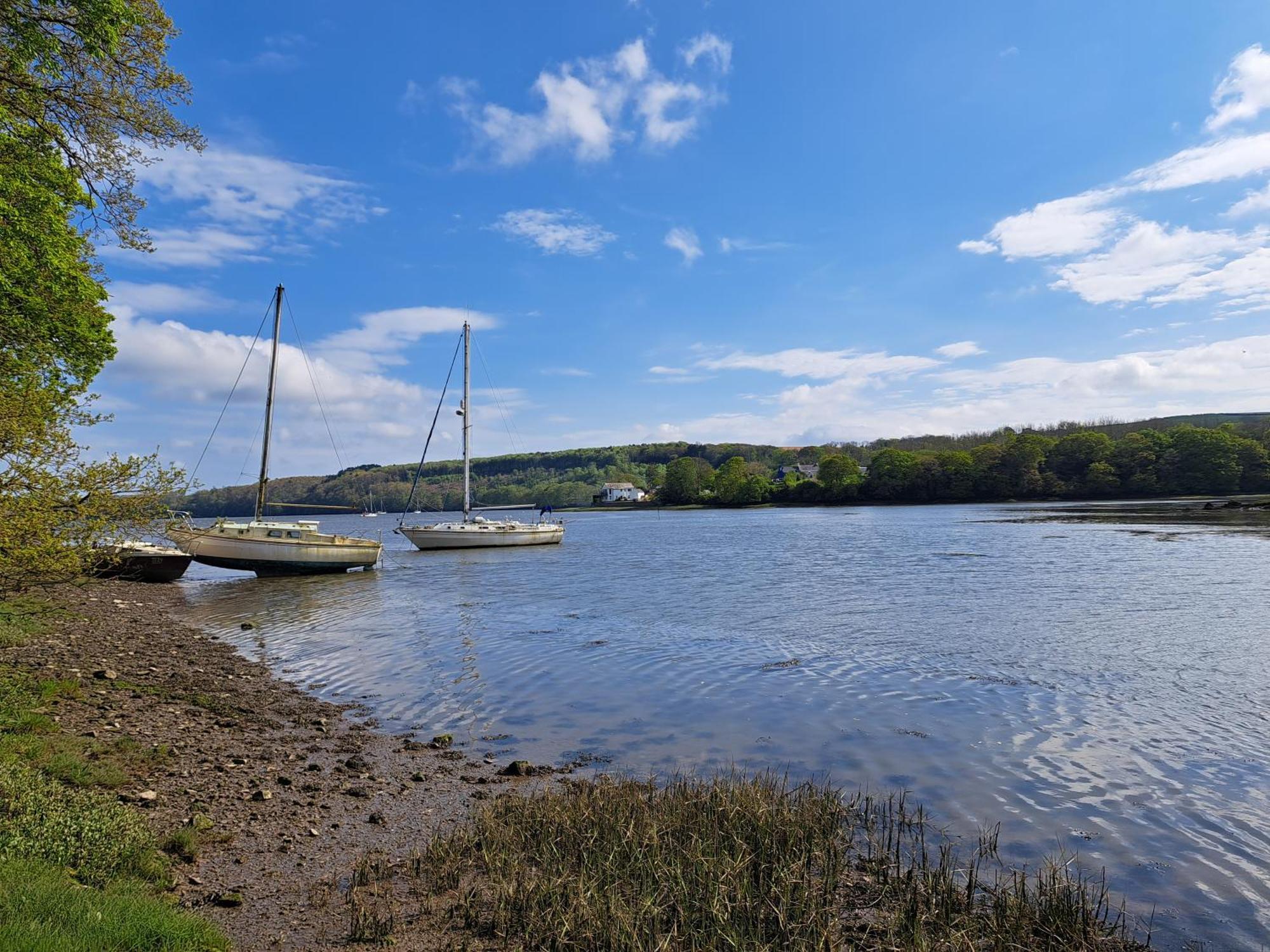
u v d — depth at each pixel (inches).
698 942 217.2
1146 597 909.2
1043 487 5231.3
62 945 176.2
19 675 487.8
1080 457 5285.4
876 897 245.1
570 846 275.7
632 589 1174.3
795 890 242.5
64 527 387.2
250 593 1230.9
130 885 230.2
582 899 232.8
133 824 276.1
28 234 563.5
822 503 6387.8
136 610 1000.2
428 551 2185.0
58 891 203.6
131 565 1348.4
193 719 459.5
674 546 2244.1
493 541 2222.0
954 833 295.0
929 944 217.0
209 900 243.4
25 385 416.8
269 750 408.8
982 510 4343.0
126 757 369.4
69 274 630.5
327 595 1195.3
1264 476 4579.2
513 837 285.6
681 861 260.2
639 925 220.8
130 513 403.2
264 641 772.6
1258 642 642.2
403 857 279.4
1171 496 4820.4
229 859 274.7
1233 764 363.3
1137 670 553.0
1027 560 1421.0
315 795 344.8
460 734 446.0
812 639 708.7
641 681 561.9
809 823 286.4
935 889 243.4
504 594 1156.5
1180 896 245.9
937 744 402.6
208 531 1398.9
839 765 374.9
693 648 680.4
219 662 657.6
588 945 214.7
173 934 198.4
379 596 1168.2
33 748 339.9
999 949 215.3
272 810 323.9
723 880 246.1
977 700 485.7
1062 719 441.4
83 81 562.9
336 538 1544.0
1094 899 243.8
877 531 2731.3
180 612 1005.2
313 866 272.2
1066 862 269.9
